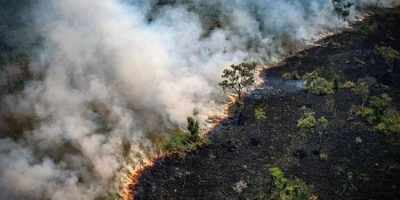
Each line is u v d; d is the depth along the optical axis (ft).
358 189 160.97
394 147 185.88
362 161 176.86
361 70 263.29
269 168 172.86
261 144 189.57
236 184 164.76
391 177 167.84
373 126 200.13
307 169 171.94
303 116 211.41
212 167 175.01
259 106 222.89
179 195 159.22
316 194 157.58
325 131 197.26
